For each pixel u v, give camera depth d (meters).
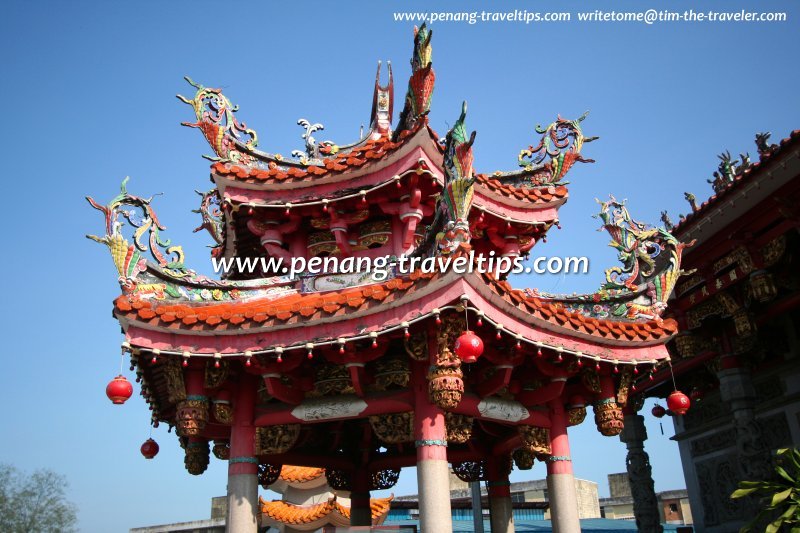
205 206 20.22
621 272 15.23
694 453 25.28
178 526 48.50
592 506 48.97
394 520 37.84
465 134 11.46
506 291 11.66
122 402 11.55
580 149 17.69
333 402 12.88
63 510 45.16
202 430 12.66
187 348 11.92
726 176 21.11
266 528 34.19
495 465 17.03
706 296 20.27
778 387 21.83
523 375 13.92
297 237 16.53
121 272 12.30
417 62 15.02
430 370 11.54
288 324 11.80
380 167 15.41
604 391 14.09
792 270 19.36
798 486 11.48
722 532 23.19
